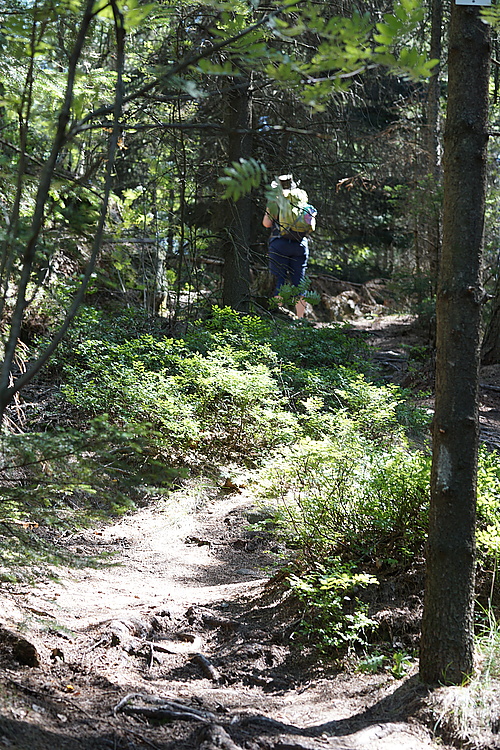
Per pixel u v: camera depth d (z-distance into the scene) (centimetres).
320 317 1733
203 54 227
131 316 1084
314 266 2219
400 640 383
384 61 213
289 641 406
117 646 380
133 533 616
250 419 779
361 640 376
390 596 415
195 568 548
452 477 328
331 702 335
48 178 222
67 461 261
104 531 615
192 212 1409
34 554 294
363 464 501
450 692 312
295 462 501
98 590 481
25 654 329
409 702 317
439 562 329
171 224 1348
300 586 401
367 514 461
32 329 884
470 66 330
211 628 433
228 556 576
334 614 396
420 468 461
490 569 410
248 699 342
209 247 1455
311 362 1064
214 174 1291
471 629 330
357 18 213
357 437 573
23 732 250
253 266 1566
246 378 780
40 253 248
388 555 448
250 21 296
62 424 738
